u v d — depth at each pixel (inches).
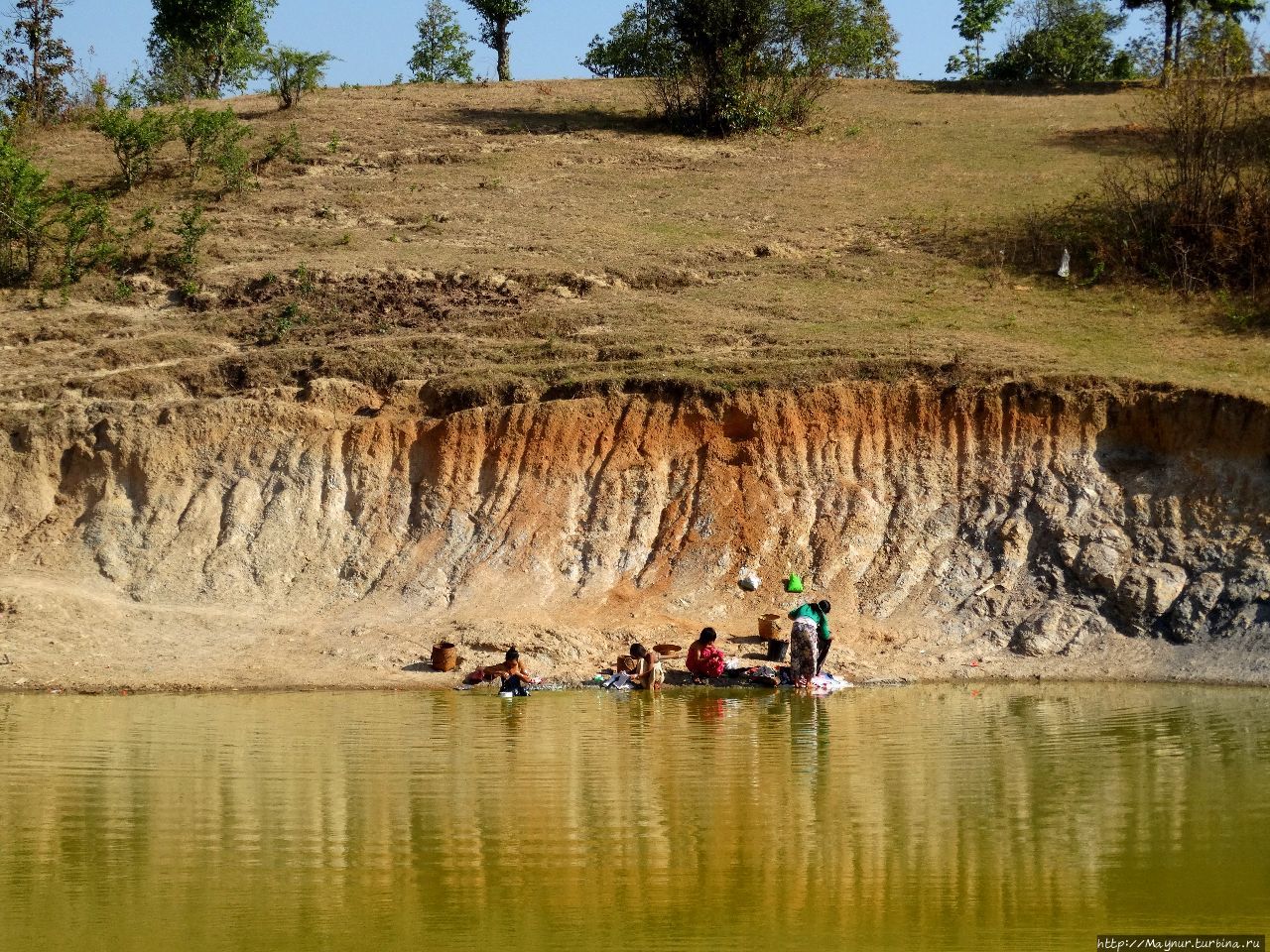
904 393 888.3
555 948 344.5
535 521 869.8
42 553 875.4
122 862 412.5
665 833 438.3
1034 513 829.2
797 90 1635.1
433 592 841.5
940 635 783.7
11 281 1151.0
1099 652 757.9
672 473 884.6
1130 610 770.8
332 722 625.9
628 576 843.4
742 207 1325.0
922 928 356.2
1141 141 1494.8
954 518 842.2
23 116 1551.4
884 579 821.2
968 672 747.4
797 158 1501.0
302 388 948.6
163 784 502.0
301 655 776.9
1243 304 1056.8
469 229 1246.3
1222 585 766.5
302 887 390.0
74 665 756.0
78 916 366.6
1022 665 754.8
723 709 661.3
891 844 426.0
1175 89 1224.2
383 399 946.1
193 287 1117.1
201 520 885.8
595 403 908.0
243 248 1208.2
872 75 2244.1
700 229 1256.8
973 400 875.4
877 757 539.8
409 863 410.0
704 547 846.5
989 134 1590.8
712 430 892.6
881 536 841.5
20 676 734.5
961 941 346.6
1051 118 1657.2
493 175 1422.2
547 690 721.6
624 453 889.5
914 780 500.4
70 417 925.8
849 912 369.7
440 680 739.4
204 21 1915.6
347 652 779.4
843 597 814.5
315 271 1119.0
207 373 976.3
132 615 823.1
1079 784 493.0
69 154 1480.1
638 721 628.1
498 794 485.4
